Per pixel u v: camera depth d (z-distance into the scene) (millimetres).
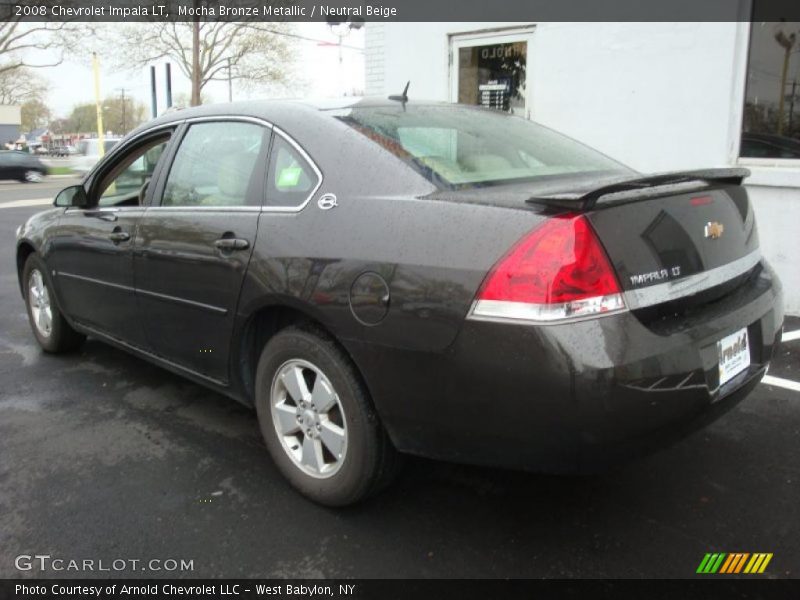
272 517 2771
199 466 3205
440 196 2439
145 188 3811
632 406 2074
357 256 2477
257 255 2828
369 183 2617
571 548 2543
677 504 2812
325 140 2832
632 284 2158
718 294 2516
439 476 3078
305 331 2740
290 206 2818
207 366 3289
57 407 3908
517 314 2094
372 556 2518
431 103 3453
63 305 4449
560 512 2779
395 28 7258
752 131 5465
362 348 2451
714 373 2320
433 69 7066
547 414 2092
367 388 2559
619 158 6039
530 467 2256
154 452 3348
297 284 2643
